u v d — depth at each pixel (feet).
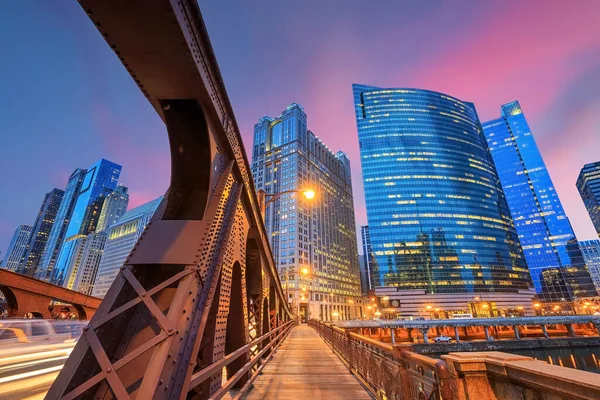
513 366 9.41
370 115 468.75
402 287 357.82
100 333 8.86
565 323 222.69
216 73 12.28
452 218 392.27
